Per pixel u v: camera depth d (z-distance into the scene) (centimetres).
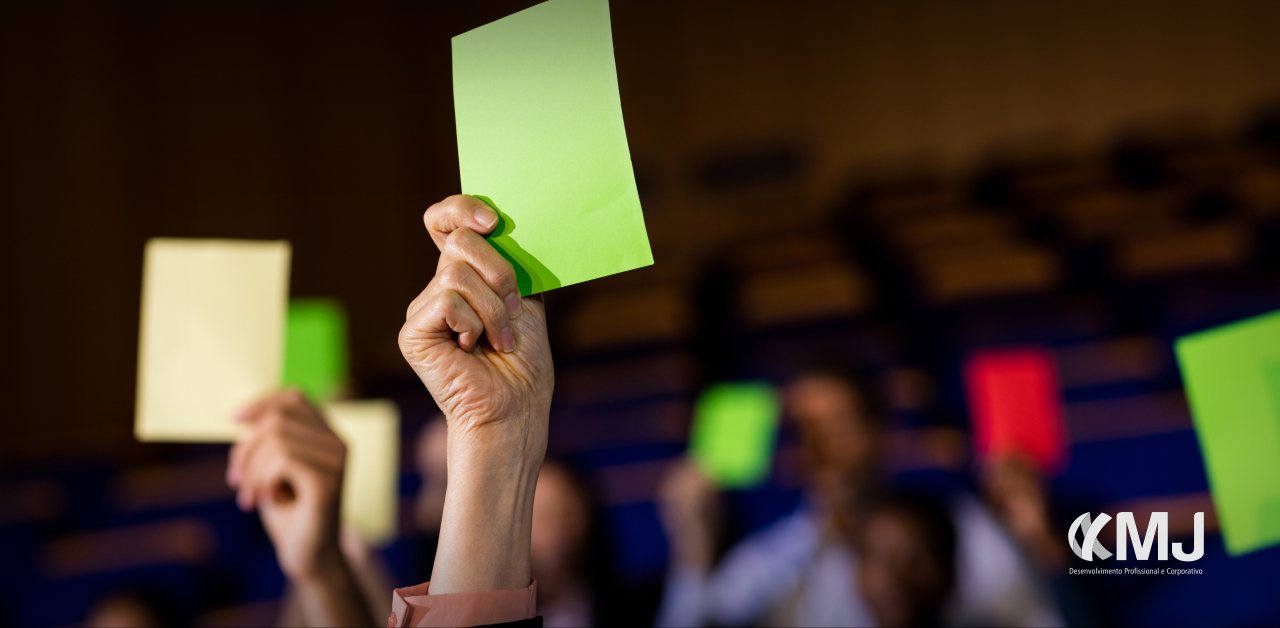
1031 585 157
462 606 62
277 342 103
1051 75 497
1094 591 160
